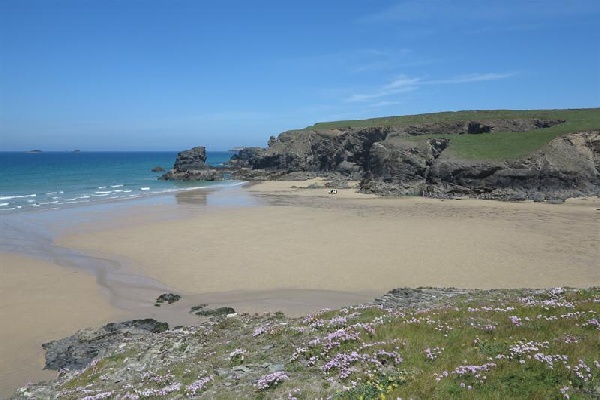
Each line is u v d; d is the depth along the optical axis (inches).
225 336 777.6
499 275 1318.9
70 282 1338.6
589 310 574.6
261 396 471.5
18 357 877.8
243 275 1380.4
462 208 2677.2
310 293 1214.9
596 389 389.4
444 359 474.0
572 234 1855.3
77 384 661.3
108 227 2132.1
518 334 522.3
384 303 928.9
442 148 3976.4
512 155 3373.5
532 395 387.2
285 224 2187.5
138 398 544.1
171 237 1903.3
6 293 1239.5
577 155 3228.3
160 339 832.3
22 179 4891.7
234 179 5319.9
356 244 1738.4
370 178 3998.5
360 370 475.8
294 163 5506.9
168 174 5270.7
